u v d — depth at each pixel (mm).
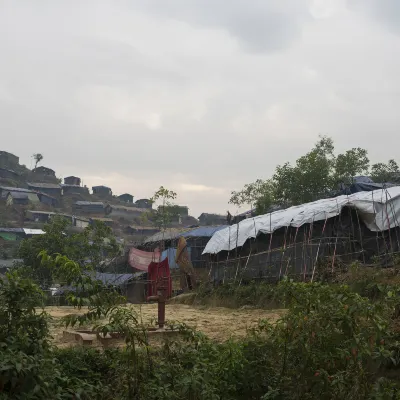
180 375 6141
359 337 5613
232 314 14492
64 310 15477
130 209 78562
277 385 6457
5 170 75750
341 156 29562
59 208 74938
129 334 6312
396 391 5652
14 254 46281
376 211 19281
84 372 7180
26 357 5102
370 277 14000
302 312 6094
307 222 20203
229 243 24281
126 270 30688
